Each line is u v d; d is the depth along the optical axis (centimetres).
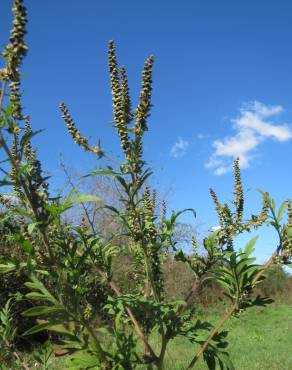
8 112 229
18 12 227
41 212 250
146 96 288
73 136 294
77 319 264
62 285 260
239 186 338
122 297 288
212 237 319
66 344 280
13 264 267
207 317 1856
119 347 282
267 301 293
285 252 287
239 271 291
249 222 328
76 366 275
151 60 289
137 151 286
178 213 306
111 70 289
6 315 357
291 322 2073
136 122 288
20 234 254
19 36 227
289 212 290
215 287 1920
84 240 306
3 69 230
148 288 317
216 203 336
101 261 327
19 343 1088
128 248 336
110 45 291
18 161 244
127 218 338
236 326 1841
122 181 284
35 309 251
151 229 304
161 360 289
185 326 318
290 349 1394
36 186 250
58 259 281
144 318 299
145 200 321
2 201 293
